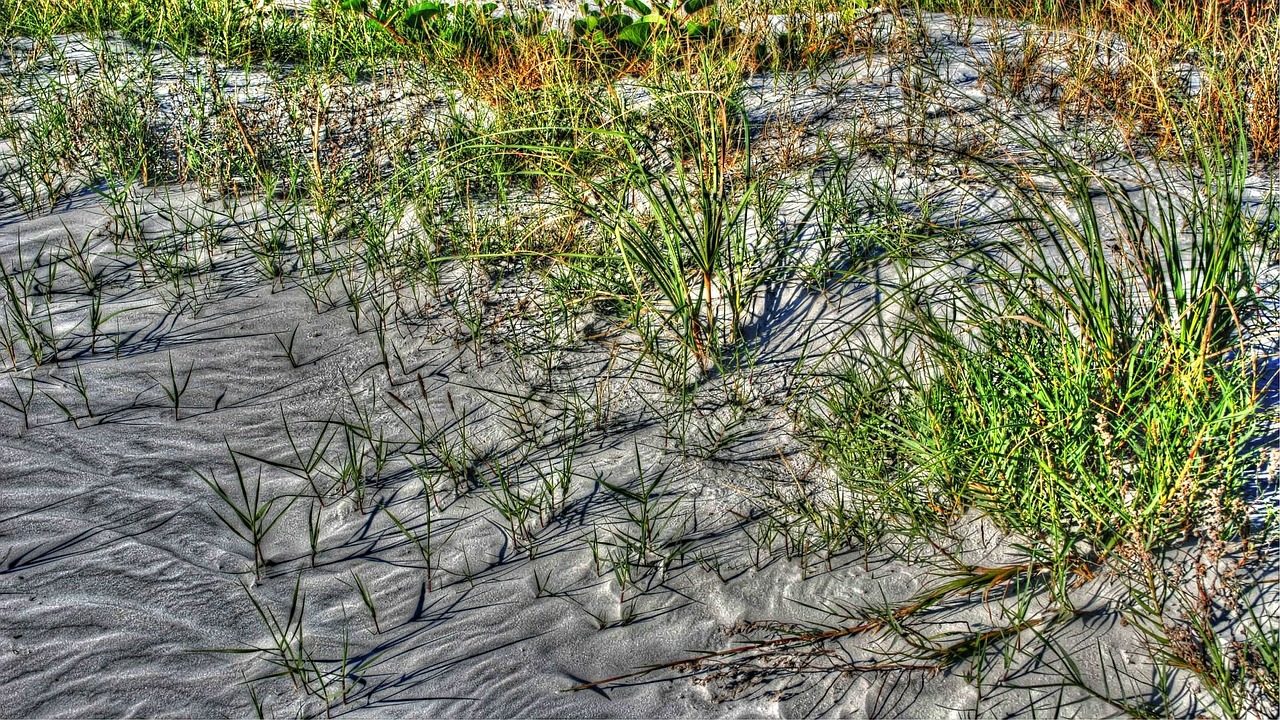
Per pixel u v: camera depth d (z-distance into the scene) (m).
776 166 4.83
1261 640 2.47
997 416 2.97
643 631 2.75
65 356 3.85
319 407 3.63
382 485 3.27
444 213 4.72
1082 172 3.83
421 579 2.93
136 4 6.84
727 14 6.32
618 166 4.53
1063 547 2.66
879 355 3.60
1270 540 2.74
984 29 6.46
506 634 2.76
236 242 4.64
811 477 3.21
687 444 3.39
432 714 2.54
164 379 3.75
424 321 4.08
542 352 3.87
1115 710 2.46
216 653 2.70
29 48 6.58
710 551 2.98
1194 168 4.60
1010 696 2.51
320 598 2.87
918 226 4.16
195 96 5.74
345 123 5.50
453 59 6.14
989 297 3.77
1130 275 3.54
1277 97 4.79
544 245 4.38
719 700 2.56
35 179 5.16
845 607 2.78
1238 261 3.36
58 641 2.70
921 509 2.99
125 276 4.39
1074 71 5.41
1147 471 2.80
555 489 3.24
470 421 3.55
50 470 3.28
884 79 5.80
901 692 2.54
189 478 3.28
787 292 4.00
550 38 6.08
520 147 4.28
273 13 7.03
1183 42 5.48
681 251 4.05
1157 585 2.71
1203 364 2.99
